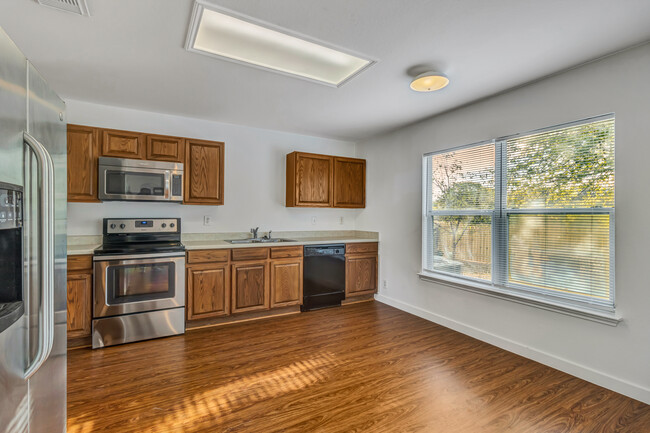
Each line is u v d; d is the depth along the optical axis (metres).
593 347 2.29
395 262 4.14
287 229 4.43
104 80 2.67
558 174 2.52
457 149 3.35
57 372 1.31
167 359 2.62
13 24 1.86
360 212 4.83
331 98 3.05
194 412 1.93
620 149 2.16
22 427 0.99
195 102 3.19
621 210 2.16
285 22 1.85
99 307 2.80
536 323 2.64
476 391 2.18
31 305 1.02
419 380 2.32
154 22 1.86
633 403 2.04
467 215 3.26
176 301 3.12
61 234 1.36
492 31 1.93
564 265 2.49
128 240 3.33
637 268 2.09
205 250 3.29
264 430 1.79
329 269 4.07
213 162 3.57
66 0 1.65
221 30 2.08
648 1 1.63
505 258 2.91
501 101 2.90
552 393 2.16
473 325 3.15
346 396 2.12
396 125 3.94
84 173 2.98
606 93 2.22
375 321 3.58
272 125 4.00
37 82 1.10
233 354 2.72
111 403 2.01
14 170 0.92
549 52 2.17
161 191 3.23
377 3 1.68
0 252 0.93
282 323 3.50
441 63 2.33
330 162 4.37
